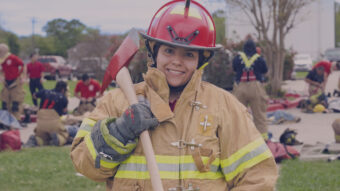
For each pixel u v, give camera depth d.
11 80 11.95
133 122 2.08
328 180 6.08
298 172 6.55
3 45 11.91
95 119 2.29
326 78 14.05
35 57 14.78
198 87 2.26
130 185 2.16
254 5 17.92
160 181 2.04
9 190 5.66
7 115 9.75
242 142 2.22
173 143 2.15
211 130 2.19
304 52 41.38
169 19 2.26
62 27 55.94
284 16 17.44
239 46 15.23
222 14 19.16
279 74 17.81
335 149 7.94
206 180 2.16
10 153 7.99
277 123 11.77
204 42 2.26
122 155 2.12
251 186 2.16
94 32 29.30
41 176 6.31
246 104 8.88
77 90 13.23
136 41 2.37
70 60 34.75
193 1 2.36
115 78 2.35
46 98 9.03
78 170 2.23
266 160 2.21
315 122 11.98
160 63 2.27
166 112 2.16
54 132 9.05
